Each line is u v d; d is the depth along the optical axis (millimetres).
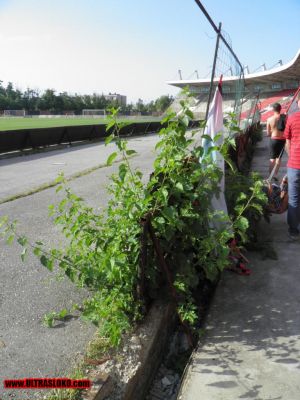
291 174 4934
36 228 5656
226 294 3705
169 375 2947
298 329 3111
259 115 23641
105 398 2277
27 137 16672
